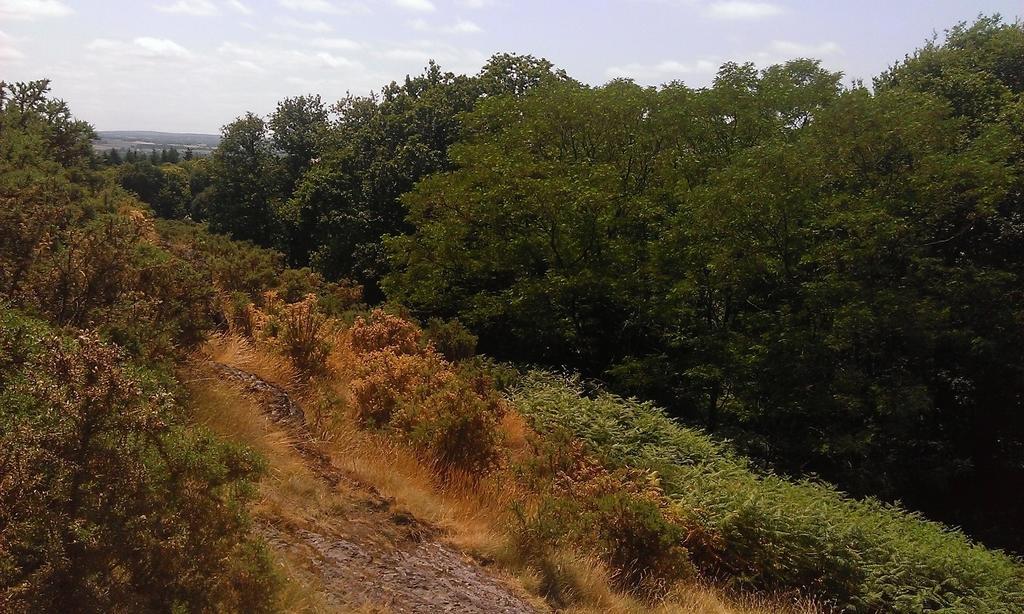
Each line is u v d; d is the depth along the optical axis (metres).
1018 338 14.30
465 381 8.13
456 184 18.42
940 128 13.76
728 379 14.95
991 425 16.39
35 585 2.08
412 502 5.31
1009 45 18.00
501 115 20.34
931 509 15.34
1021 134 15.39
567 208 15.98
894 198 13.88
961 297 14.01
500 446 7.20
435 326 11.51
